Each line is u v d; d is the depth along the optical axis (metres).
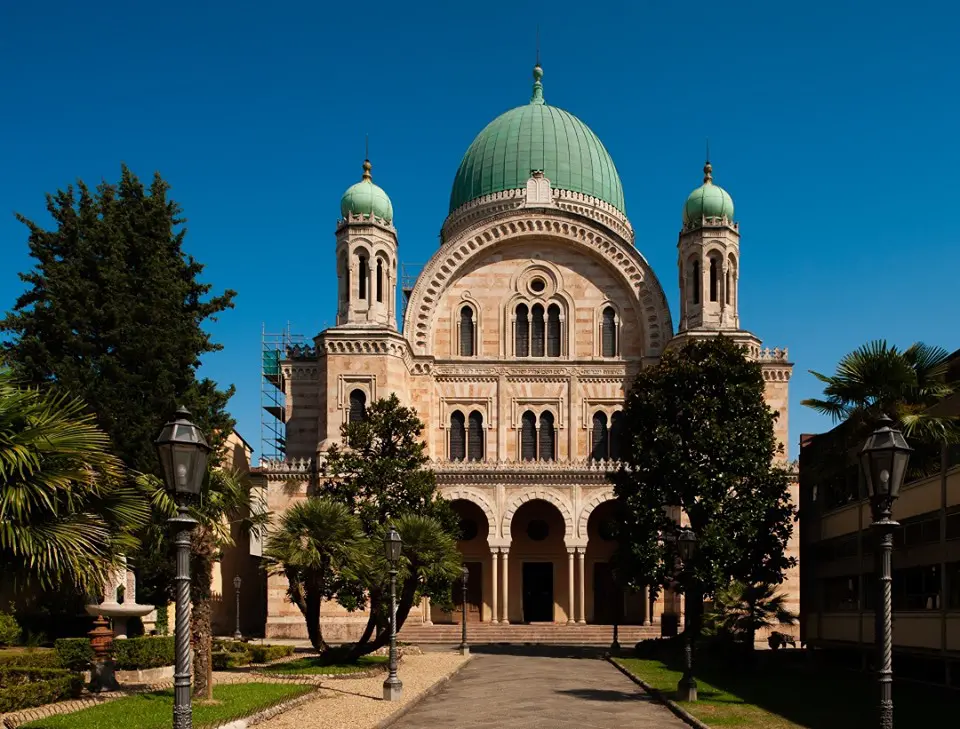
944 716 27.16
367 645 41.75
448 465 62.66
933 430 28.08
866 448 18.45
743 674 39.56
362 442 45.72
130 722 23.53
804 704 29.92
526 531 67.31
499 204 74.75
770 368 63.72
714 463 44.81
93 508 20.97
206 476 29.06
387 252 66.25
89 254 44.38
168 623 50.19
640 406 47.50
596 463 62.72
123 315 42.97
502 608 62.62
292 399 67.12
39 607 37.56
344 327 63.72
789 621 42.06
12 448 18.08
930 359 30.20
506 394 68.06
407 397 66.31
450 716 27.84
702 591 43.44
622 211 79.75
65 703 28.25
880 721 17.59
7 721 24.41
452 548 41.88
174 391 42.94
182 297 46.94
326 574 39.62
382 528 41.69
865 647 39.72
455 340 68.81
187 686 15.59
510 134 77.31
